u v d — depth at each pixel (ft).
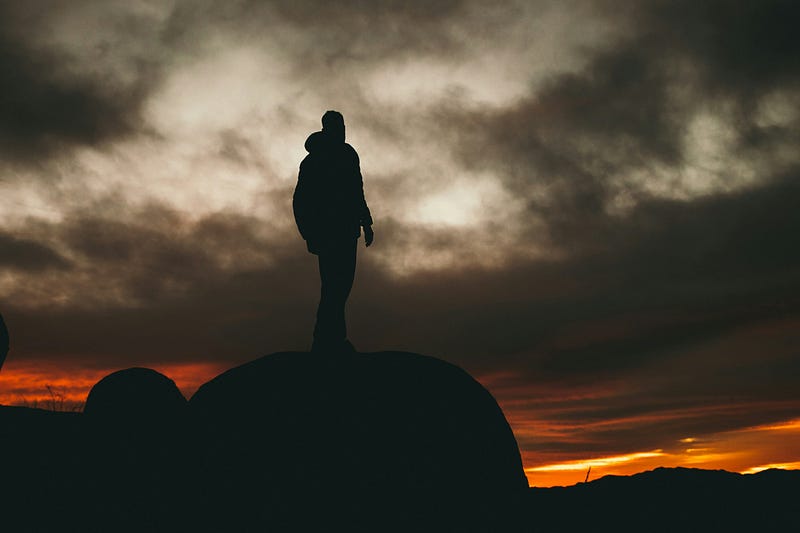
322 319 29.50
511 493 27.91
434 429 27.40
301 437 26.99
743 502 31.86
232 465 27.07
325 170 29.45
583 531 28.68
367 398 27.73
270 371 29.04
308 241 29.58
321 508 25.88
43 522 27.66
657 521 30.01
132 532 27.37
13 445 30.55
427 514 26.03
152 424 30.76
